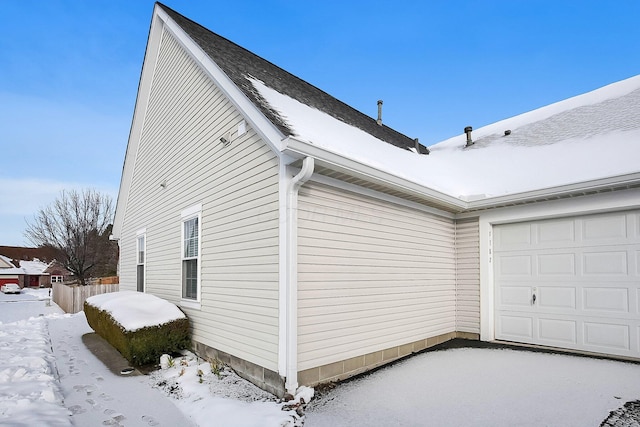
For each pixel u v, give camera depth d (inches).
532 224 259.9
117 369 218.1
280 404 153.2
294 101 249.1
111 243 1119.6
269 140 165.3
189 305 261.0
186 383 185.9
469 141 401.1
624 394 154.6
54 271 1595.7
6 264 1892.2
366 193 210.5
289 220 167.0
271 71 305.4
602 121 315.3
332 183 189.9
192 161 271.4
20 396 160.4
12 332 345.1
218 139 235.1
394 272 229.1
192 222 269.1
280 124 166.1
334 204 191.9
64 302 641.6
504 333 268.1
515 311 263.3
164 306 255.1
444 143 464.4
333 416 140.9
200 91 263.1
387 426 132.0
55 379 195.6
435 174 295.9
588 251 234.4
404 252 239.1
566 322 239.9
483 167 317.7
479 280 279.6
